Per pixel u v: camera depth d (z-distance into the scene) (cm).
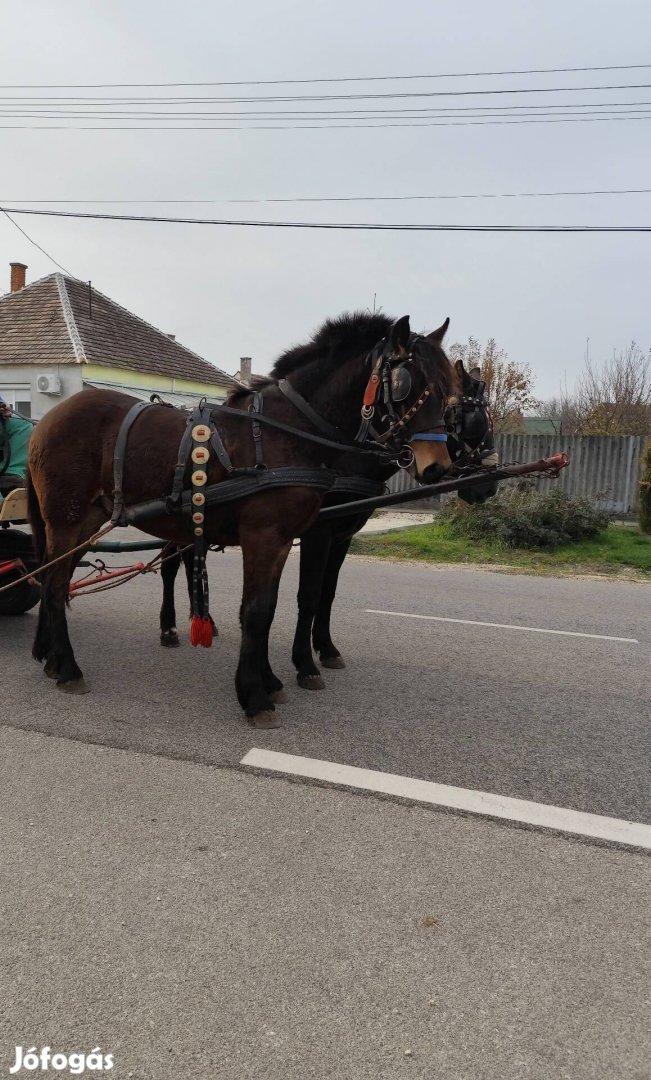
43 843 299
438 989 224
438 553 1152
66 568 472
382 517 1570
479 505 1242
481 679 525
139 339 2250
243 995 220
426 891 272
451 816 326
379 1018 212
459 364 580
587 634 667
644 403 2573
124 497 446
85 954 237
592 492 1507
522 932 251
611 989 225
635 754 399
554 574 1027
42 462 461
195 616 432
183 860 288
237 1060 197
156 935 246
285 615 703
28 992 221
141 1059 197
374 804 335
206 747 391
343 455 433
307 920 255
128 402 467
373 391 397
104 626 640
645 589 926
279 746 395
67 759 375
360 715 445
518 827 319
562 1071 195
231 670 527
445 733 420
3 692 471
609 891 275
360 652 588
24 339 2005
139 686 488
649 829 320
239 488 405
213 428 418
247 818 321
